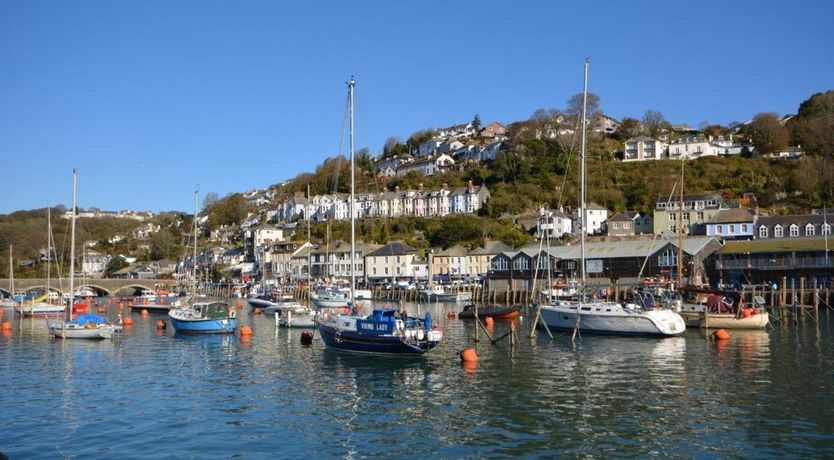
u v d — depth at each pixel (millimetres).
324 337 47344
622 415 28516
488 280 114938
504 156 183875
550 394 32719
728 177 163250
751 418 27734
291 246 171625
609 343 50750
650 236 135750
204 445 24922
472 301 99625
